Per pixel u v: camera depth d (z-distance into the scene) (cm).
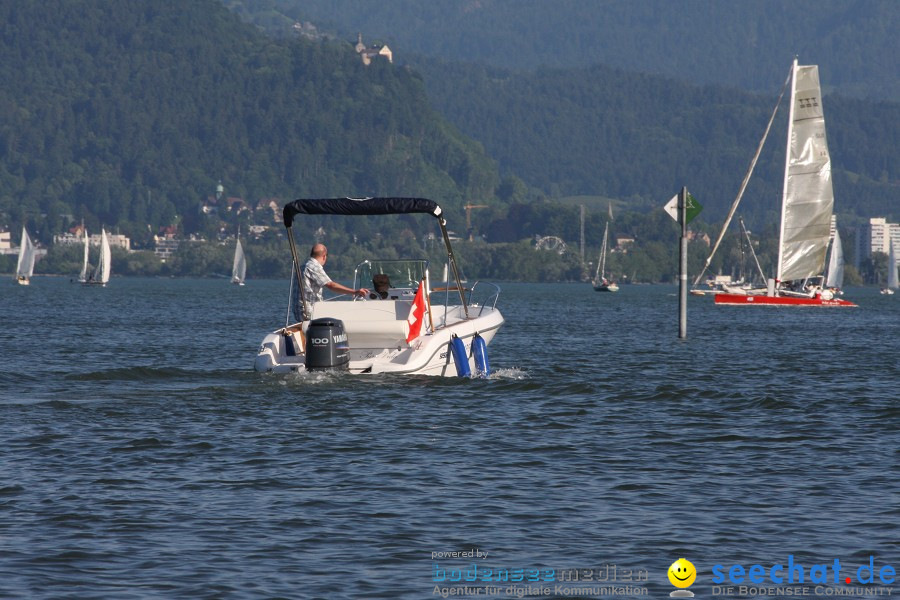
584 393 7294
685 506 4228
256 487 4481
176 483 4531
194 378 7669
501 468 4872
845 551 3681
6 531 3816
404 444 5391
